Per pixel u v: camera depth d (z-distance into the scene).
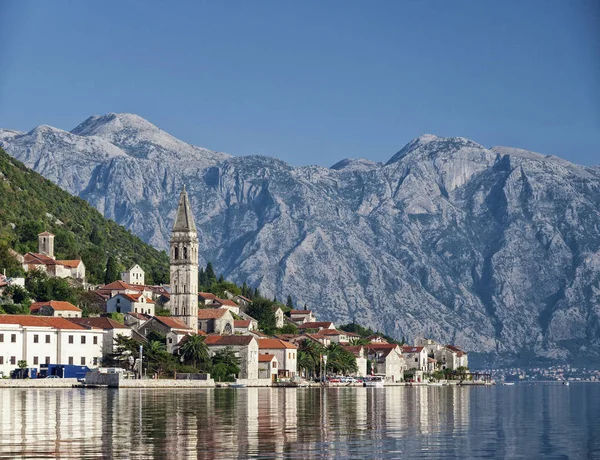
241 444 100.94
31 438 104.69
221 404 164.75
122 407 151.50
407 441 105.38
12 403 160.25
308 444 101.62
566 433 117.31
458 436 111.50
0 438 104.50
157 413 139.50
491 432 117.25
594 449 99.88
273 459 91.00
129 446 98.56
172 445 99.62
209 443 101.50
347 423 127.12
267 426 120.44
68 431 111.56
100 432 110.88
